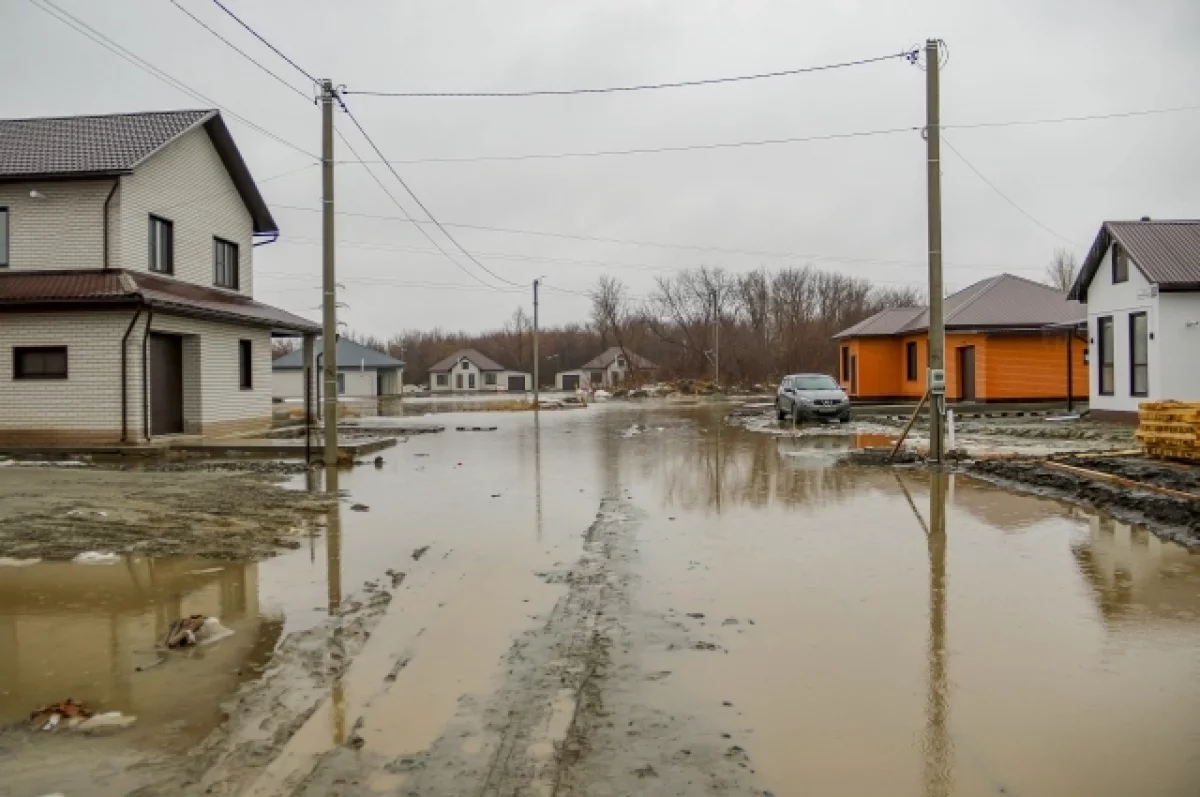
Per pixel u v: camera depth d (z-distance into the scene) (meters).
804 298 85.06
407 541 8.80
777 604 6.39
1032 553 7.96
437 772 3.79
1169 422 13.83
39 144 20.19
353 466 16.02
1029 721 4.27
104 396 18.34
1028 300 33.22
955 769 3.79
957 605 6.29
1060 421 25.27
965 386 33.78
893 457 15.77
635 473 14.61
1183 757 3.88
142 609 6.33
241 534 9.03
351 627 5.91
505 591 6.84
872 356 38.22
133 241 19.34
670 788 3.64
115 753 3.99
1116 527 9.18
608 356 100.88
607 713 4.43
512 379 107.12
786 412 28.67
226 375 22.20
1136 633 5.60
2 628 5.88
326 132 16.03
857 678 4.87
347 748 4.04
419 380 116.88
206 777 3.76
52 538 8.65
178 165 21.09
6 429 18.55
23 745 4.07
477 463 16.53
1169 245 21.58
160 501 10.98
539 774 3.77
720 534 9.08
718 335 76.62
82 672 5.05
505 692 4.72
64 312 18.36
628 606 6.38
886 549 8.23
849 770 3.79
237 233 24.14
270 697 4.66
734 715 4.38
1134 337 22.14
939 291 15.07
